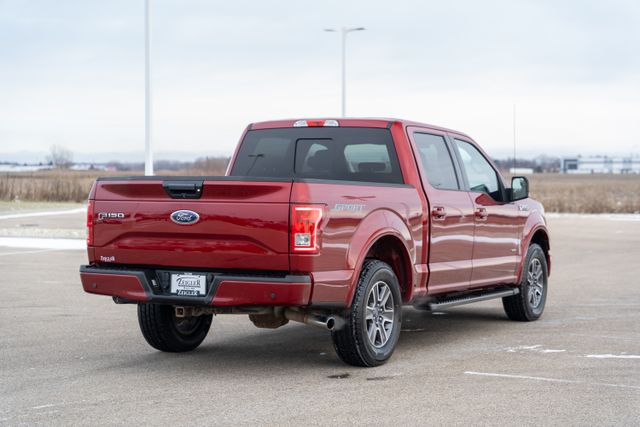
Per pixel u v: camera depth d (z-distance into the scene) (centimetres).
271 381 784
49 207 4338
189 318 933
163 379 793
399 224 876
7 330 1062
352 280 802
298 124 992
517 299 1134
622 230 3156
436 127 1009
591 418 655
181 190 792
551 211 4906
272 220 761
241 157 1023
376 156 949
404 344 979
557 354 910
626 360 877
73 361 877
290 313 817
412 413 670
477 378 793
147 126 2419
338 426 635
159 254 805
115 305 1277
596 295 1408
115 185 827
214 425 638
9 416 664
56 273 1675
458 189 1006
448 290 973
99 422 647
